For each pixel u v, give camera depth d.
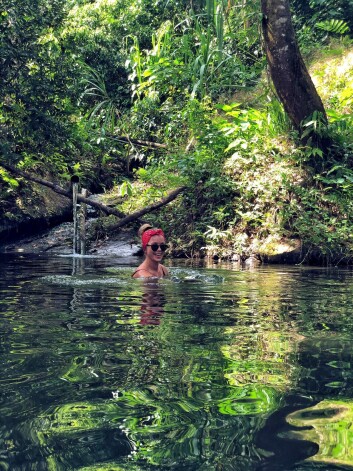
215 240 9.32
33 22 9.78
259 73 13.55
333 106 11.43
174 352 2.23
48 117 9.84
